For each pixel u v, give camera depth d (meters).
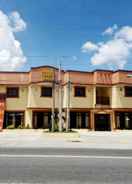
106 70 46.19
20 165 11.64
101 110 45.59
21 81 44.81
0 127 42.50
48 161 12.77
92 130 44.72
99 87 46.56
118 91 45.47
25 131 40.34
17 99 44.56
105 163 12.47
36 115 43.94
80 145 22.19
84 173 10.23
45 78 43.66
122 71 45.47
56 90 44.28
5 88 44.53
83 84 45.19
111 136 34.34
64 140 27.28
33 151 16.78
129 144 23.73
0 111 43.62
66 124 39.62
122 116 45.88
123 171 10.70
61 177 9.52
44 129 42.31
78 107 44.66
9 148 18.75
